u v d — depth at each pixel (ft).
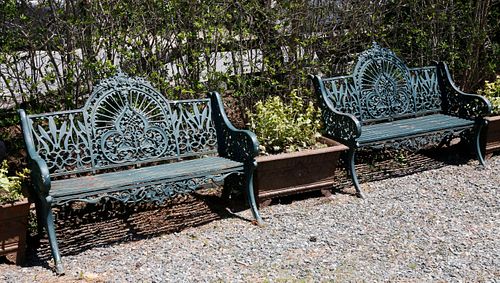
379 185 18.03
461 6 22.82
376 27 21.45
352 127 16.93
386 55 19.60
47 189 12.59
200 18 18.11
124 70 17.75
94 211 16.38
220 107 16.30
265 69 19.76
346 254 13.56
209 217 15.94
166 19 17.98
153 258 13.55
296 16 19.71
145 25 17.83
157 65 18.20
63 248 14.24
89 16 17.34
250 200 15.43
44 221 13.00
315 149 16.65
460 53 23.27
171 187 14.21
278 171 16.01
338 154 16.70
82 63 17.40
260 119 17.29
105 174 14.57
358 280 12.34
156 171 14.61
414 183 18.16
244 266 13.06
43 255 13.83
